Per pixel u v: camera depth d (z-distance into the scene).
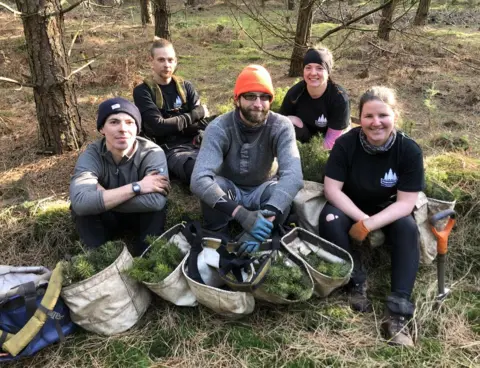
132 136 2.72
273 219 2.56
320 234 2.80
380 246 3.05
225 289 2.53
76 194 2.64
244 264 2.45
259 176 2.91
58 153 4.27
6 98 6.10
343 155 2.74
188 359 2.36
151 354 2.41
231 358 2.36
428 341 2.45
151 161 2.86
